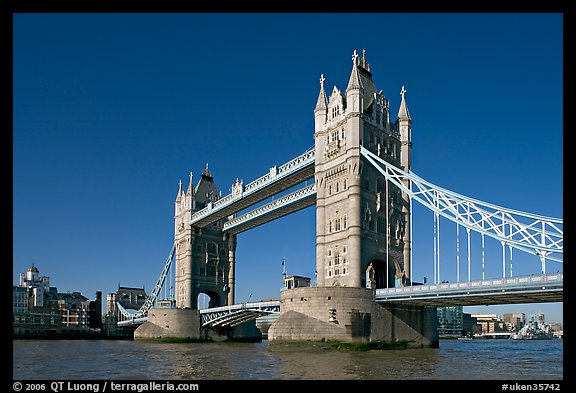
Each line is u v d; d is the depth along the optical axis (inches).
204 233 5851.4
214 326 5403.5
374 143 3730.3
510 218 2778.1
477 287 2763.3
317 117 3927.2
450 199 3105.3
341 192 3654.0
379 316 3240.7
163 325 5260.8
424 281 3811.5
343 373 2021.4
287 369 2188.7
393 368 2196.1
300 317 3142.2
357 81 3678.6
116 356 3147.1
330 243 3681.1
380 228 3654.0
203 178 6082.7
